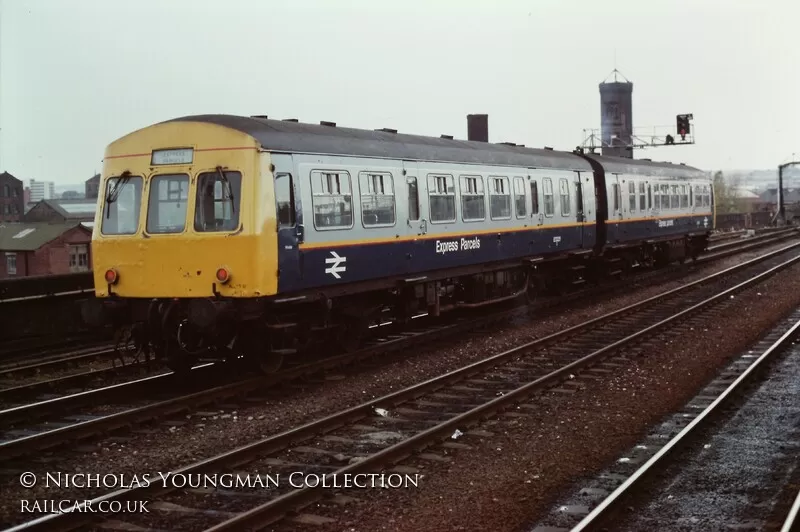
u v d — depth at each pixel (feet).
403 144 49.98
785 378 39.88
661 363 44.52
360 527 22.21
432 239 51.42
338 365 44.32
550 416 34.04
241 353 40.86
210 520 22.74
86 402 36.22
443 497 24.53
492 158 59.26
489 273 60.80
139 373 43.37
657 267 97.66
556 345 50.06
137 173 40.11
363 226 45.14
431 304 54.08
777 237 156.46
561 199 68.85
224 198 37.93
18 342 50.37
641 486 24.75
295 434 29.96
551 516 23.12
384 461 27.20
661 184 92.43
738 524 22.24
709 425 31.83
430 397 37.47
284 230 39.09
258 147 37.76
